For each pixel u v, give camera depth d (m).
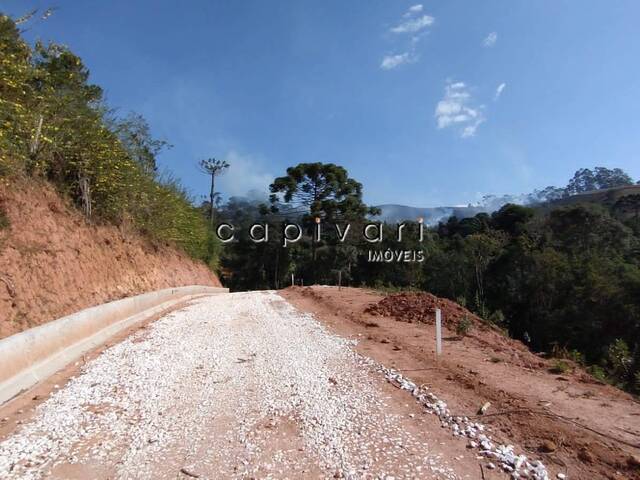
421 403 5.10
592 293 36.81
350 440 4.21
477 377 5.92
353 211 48.06
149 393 5.40
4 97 7.82
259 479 3.55
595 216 57.19
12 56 7.84
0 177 7.52
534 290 42.25
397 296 11.97
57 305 7.66
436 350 7.37
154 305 11.77
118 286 11.09
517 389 5.42
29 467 3.69
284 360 6.90
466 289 48.69
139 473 3.63
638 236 63.78
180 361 6.76
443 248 61.84
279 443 4.15
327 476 3.60
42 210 8.65
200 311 11.95
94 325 7.81
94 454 3.93
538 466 3.67
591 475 3.57
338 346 7.82
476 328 9.54
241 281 60.53
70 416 4.70
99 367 6.39
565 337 36.88
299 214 50.91
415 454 3.94
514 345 8.80
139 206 14.20
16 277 6.84
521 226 64.12
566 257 44.75
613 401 5.06
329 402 5.14
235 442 4.17
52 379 5.88
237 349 7.57
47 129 9.18
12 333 6.16
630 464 3.68
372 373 6.24
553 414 4.64
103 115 10.84
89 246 10.12
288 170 46.59
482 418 4.64
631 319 33.41
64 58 11.39
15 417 4.68
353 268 53.09
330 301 14.02
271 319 10.75
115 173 11.66
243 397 5.30
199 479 3.55
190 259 21.77
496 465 3.76
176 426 4.50
